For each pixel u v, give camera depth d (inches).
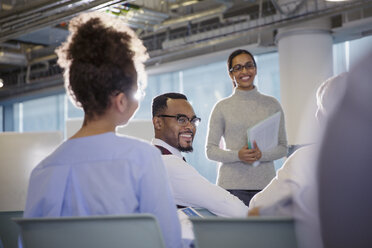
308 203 24.4
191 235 60.1
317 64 292.4
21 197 103.3
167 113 81.9
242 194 125.7
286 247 35.0
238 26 308.7
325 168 21.8
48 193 47.4
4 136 104.2
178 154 82.2
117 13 284.0
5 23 280.4
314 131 24.2
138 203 46.1
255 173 126.0
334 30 292.7
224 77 372.8
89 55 47.4
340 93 22.1
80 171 46.7
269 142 117.6
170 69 394.3
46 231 41.0
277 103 133.7
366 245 20.2
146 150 46.2
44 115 490.3
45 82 443.5
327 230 21.5
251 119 130.2
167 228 45.4
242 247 37.0
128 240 37.9
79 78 47.8
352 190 20.5
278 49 308.3
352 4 253.4
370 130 20.3
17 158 103.7
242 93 133.7
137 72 50.2
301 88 293.4
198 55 360.8
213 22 356.2
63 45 51.0
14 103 517.3
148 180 45.1
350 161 20.7
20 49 427.2
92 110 48.4
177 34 375.9
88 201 45.9
